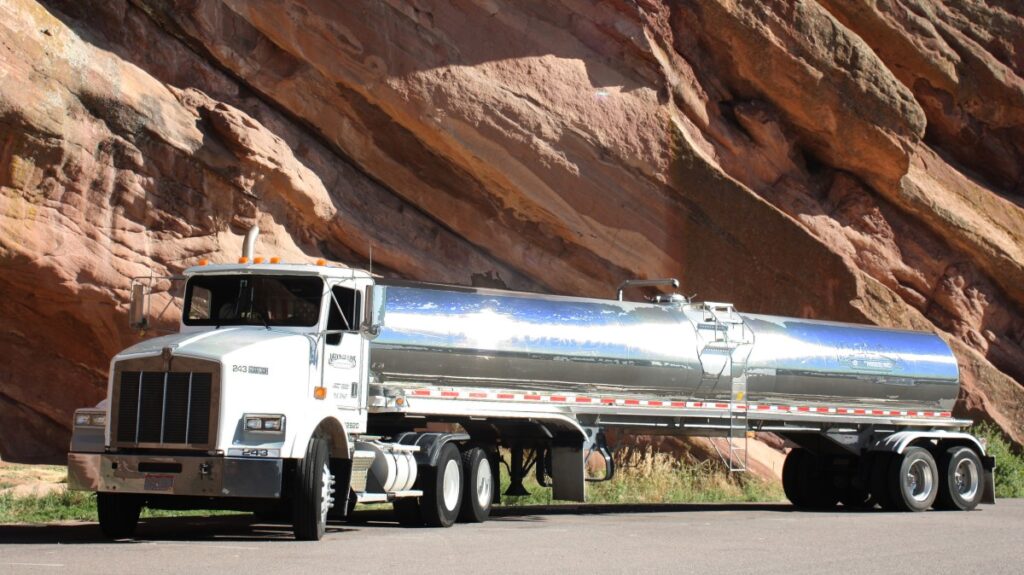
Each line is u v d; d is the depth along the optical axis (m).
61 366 19.03
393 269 21.06
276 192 19.28
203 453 9.85
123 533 10.62
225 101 19.58
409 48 20.11
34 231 16.97
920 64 27.61
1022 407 25.31
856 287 23.36
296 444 10.13
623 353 14.69
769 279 23.00
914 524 13.69
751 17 24.00
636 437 20.61
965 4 28.88
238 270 11.50
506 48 21.12
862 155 25.31
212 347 10.14
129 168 17.77
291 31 19.50
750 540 10.97
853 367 16.89
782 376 16.31
